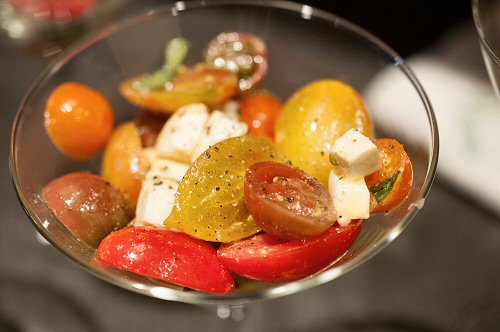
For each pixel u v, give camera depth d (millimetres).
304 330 279
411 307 279
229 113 249
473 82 327
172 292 193
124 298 287
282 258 195
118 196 225
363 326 277
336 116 223
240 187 204
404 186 204
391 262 288
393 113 229
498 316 272
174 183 218
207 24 272
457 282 282
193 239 203
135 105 254
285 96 260
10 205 309
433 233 293
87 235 214
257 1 268
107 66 261
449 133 312
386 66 241
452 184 302
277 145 230
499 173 299
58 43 353
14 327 282
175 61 264
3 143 326
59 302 286
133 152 237
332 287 285
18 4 342
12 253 298
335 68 257
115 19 360
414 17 372
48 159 234
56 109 238
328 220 196
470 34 350
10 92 341
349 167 201
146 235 202
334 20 255
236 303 193
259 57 268
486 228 293
